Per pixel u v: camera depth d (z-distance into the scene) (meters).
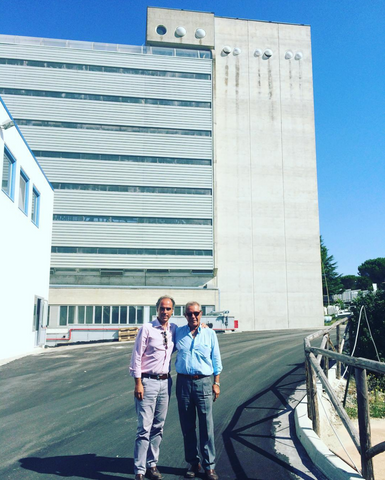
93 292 36.34
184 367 4.86
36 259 19.28
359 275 96.12
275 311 41.28
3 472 4.88
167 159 40.03
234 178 42.97
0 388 9.80
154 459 4.74
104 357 15.45
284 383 9.91
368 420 4.57
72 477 4.70
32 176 18.53
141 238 38.50
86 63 39.84
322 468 4.93
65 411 7.65
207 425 4.77
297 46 46.31
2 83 38.19
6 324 14.99
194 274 39.50
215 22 45.19
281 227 42.84
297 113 45.06
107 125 39.47
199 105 41.53
